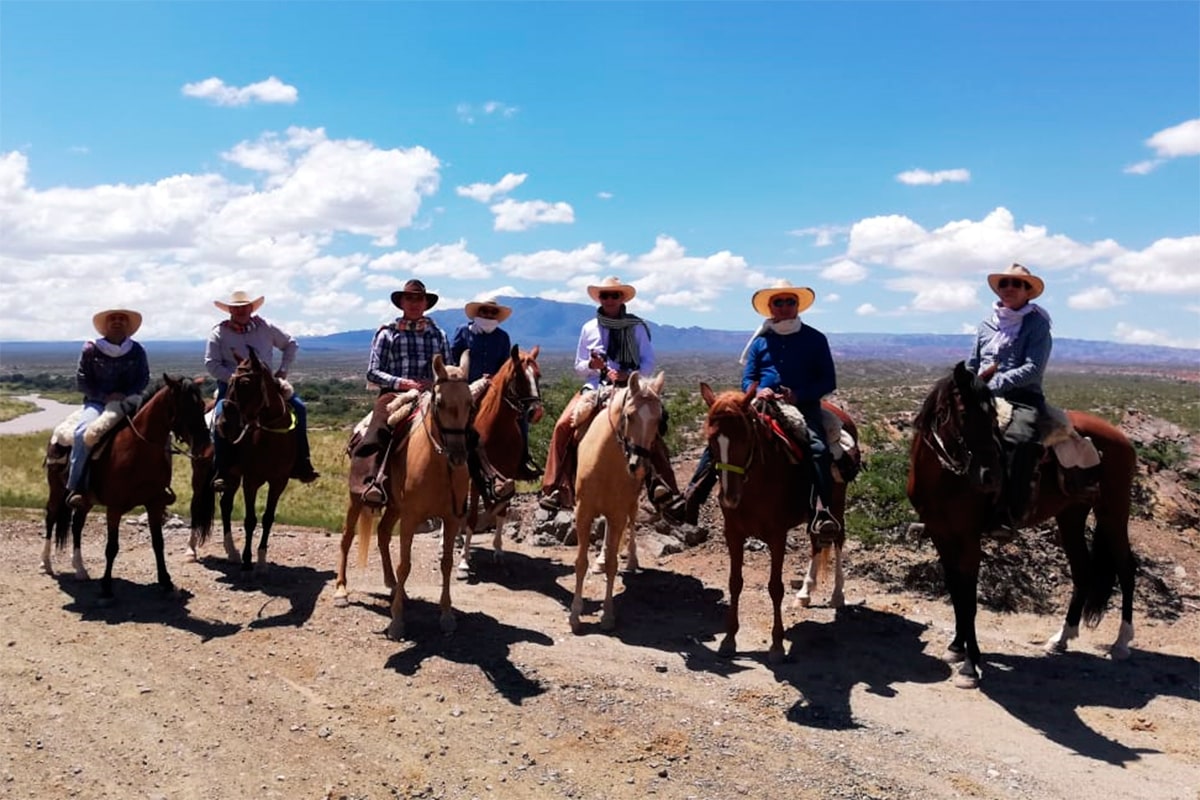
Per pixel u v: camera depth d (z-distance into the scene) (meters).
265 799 5.18
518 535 11.94
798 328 8.29
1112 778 5.67
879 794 5.35
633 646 7.86
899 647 8.03
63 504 9.23
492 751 5.75
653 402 7.65
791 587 9.74
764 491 7.42
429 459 7.60
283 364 10.39
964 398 6.97
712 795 5.30
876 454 12.16
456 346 11.09
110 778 5.36
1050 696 7.02
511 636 7.86
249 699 6.46
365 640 7.65
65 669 6.91
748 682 7.08
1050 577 9.68
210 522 9.81
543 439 14.61
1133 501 11.73
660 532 11.31
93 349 9.35
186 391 8.53
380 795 5.24
